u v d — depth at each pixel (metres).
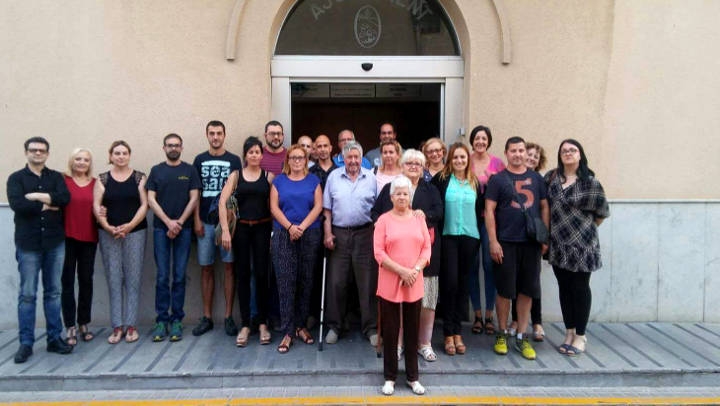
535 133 5.28
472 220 4.38
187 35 5.10
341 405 3.69
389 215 3.87
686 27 5.27
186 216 4.68
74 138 5.09
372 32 5.56
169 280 4.82
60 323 4.43
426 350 4.28
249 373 3.99
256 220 4.60
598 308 5.30
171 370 4.03
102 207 4.57
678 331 5.02
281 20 5.36
